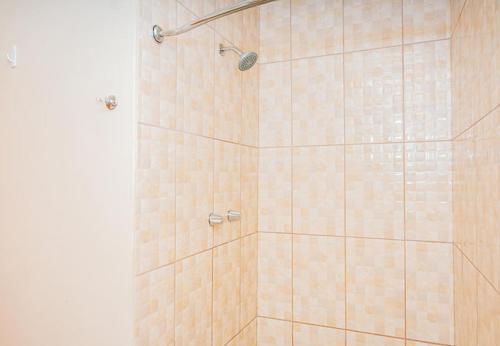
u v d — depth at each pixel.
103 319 0.93
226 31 1.38
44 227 1.02
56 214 1.00
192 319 1.16
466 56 1.12
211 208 1.27
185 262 1.12
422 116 1.42
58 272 1.00
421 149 1.42
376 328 1.47
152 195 0.97
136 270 0.91
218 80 1.32
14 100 1.07
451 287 1.38
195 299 1.17
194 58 1.17
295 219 1.61
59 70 1.00
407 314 1.43
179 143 1.09
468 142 1.10
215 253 1.30
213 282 1.28
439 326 1.39
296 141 1.61
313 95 1.59
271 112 1.66
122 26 0.92
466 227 1.14
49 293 1.01
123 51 0.92
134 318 0.90
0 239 1.09
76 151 0.98
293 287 1.60
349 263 1.52
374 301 1.48
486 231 0.88
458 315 1.29
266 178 1.66
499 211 0.77
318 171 1.57
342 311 1.52
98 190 0.94
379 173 1.48
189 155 1.14
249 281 1.58
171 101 1.05
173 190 1.06
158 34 0.98
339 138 1.54
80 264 0.96
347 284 1.52
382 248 1.47
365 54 1.51
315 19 1.59
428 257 1.41
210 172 1.26
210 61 1.27
